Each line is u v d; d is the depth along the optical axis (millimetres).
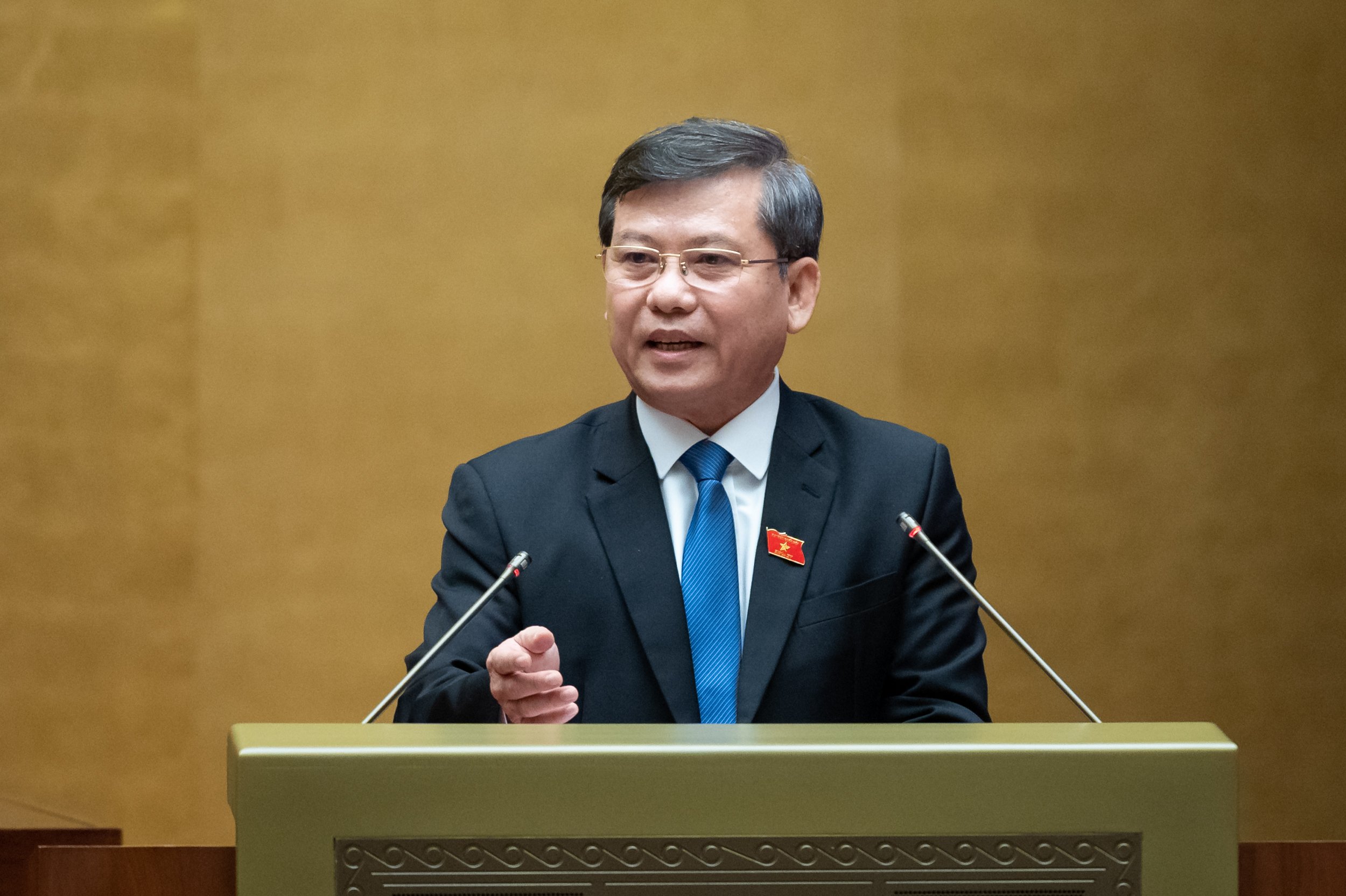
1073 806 4707
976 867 4684
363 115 17906
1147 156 17875
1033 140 17875
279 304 17828
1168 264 17875
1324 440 17797
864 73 17891
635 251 7344
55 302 17719
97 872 4875
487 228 17938
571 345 17922
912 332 17812
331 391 17828
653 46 17938
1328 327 17797
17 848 9328
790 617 7176
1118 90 17891
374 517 17812
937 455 7852
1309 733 17672
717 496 7422
